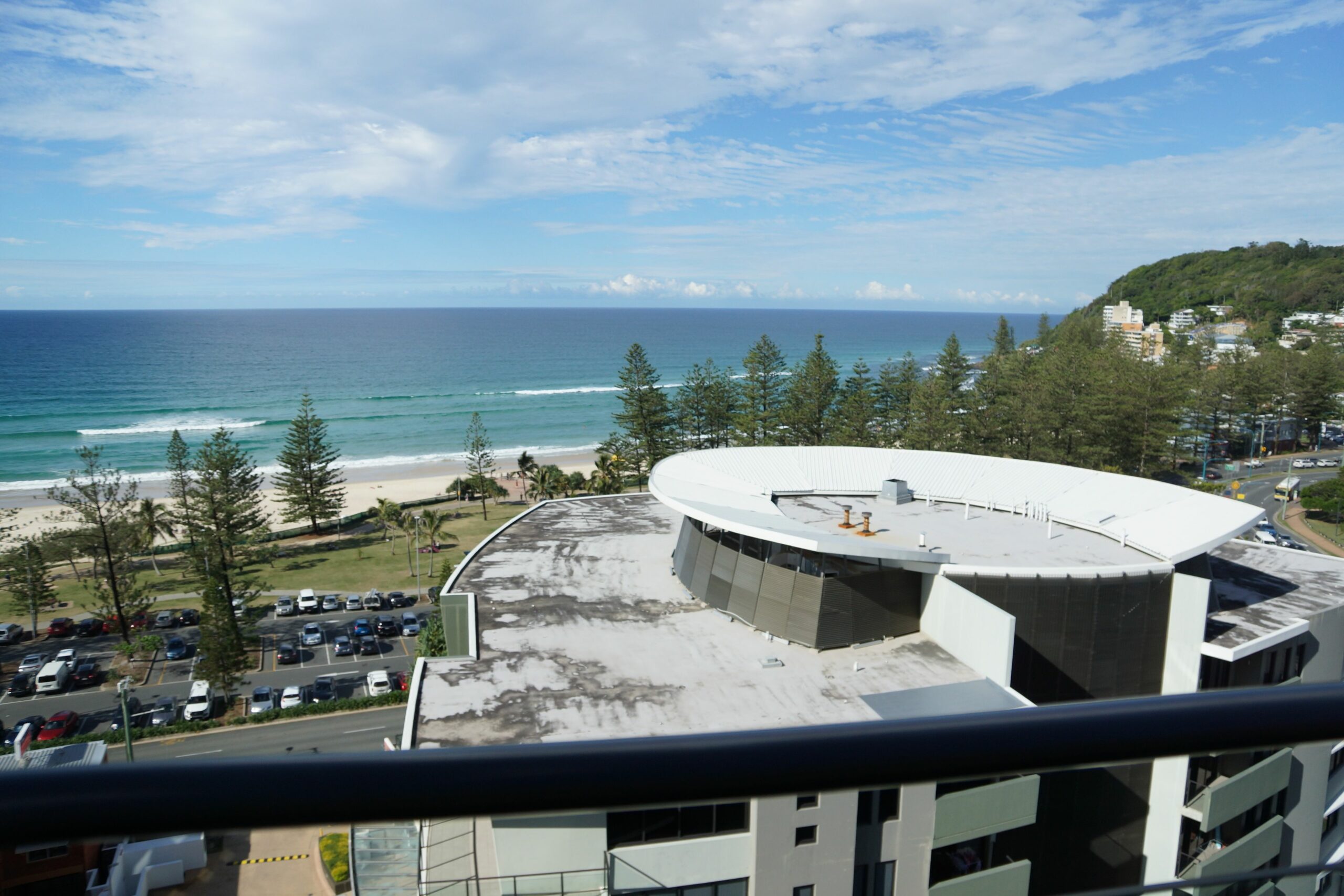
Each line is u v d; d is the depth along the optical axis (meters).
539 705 15.23
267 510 64.69
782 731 1.37
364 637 37.91
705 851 13.06
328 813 1.15
